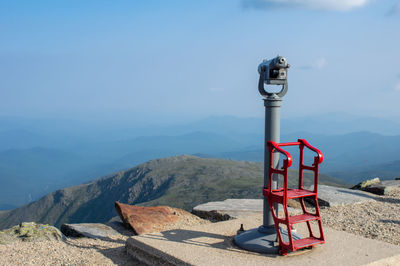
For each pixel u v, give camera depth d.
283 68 4.73
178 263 4.33
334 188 9.77
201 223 7.33
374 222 6.89
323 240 4.72
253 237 4.80
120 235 6.54
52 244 5.86
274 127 4.83
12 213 153.88
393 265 4.46
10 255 5.25
